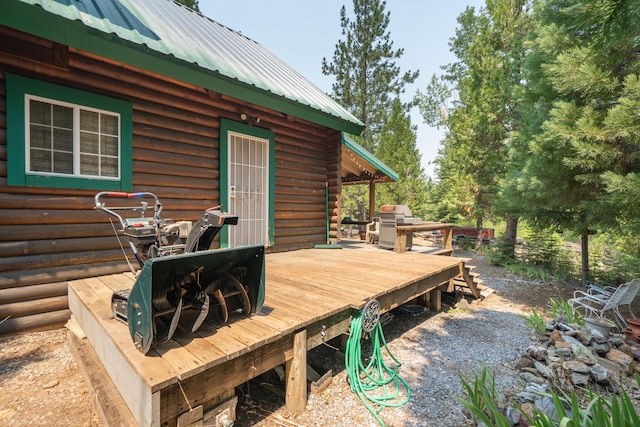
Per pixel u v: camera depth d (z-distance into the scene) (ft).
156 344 5.91
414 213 47.03
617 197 14.06
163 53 10.39
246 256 7.27
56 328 10.48
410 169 46.73
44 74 10.48
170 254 6.68
